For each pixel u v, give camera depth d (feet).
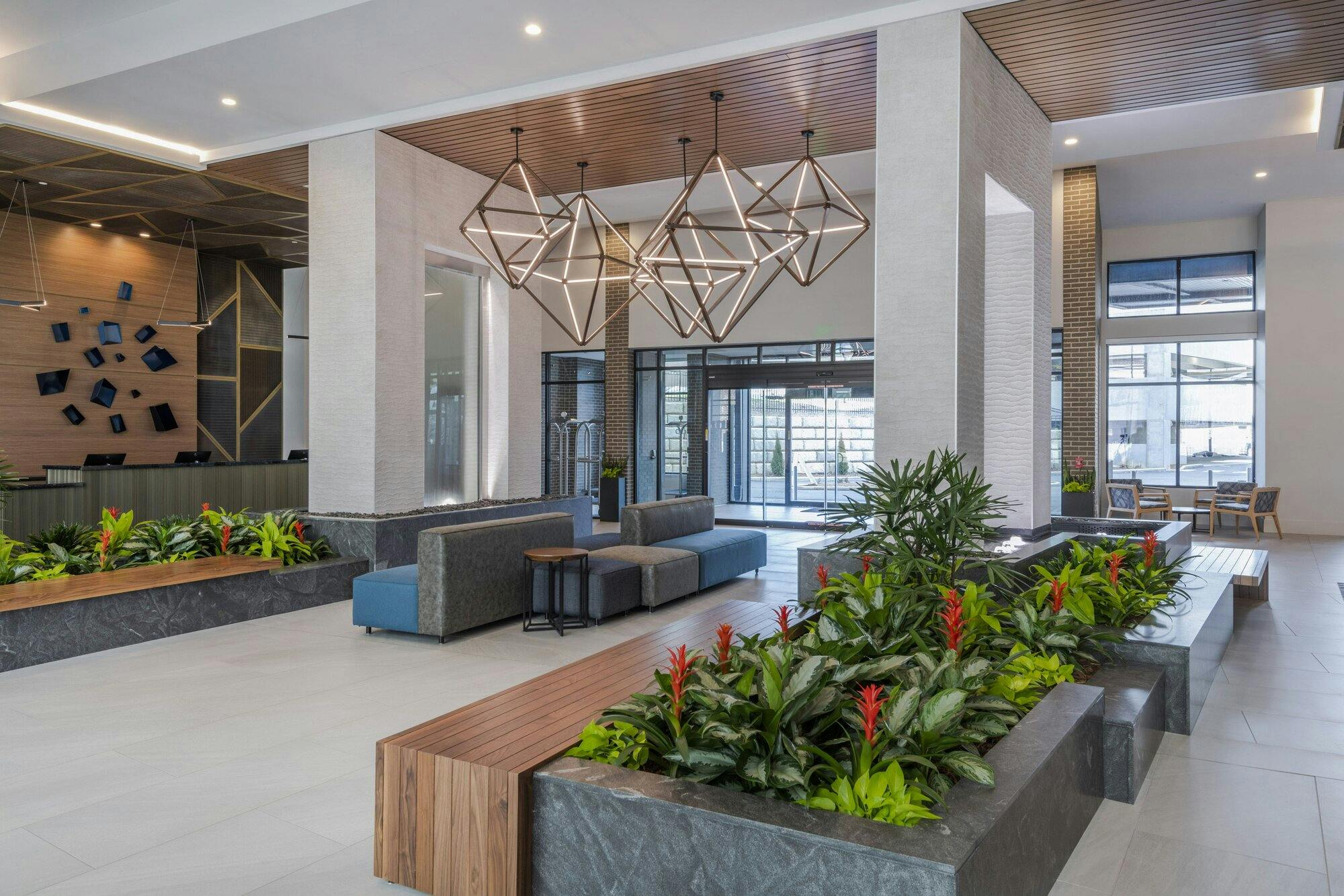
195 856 9.01
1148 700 11.60
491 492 31.42
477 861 7.86
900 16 18.03
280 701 14.38
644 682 11.29
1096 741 10.30
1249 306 43.68
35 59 22.48
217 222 35.60
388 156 25.48
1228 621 19.02
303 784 10.90
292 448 47.80
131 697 14.57
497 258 30.42
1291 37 18.57
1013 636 12.69
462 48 20.17
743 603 17.98
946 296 17.58
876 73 20.79
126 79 21.77
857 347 41.29
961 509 13.84
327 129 25.49
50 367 35.55
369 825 9.77
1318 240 40.50
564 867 7.55
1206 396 45.24
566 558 19.48
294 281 48.21
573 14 18.44
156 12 20.62
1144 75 20.77
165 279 39.81
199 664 16.69
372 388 25.04
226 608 20.30
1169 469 45.85
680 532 27.14
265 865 8.84
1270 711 14.37
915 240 17.89
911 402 17.88
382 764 8.52
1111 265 46.34
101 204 32.48
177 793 10.63
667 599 22.13
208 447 42.16
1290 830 9.88
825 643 9.72
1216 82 21.17
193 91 22.72
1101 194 39.63
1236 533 41.32
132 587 18.33
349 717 13.56
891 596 11.83
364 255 25.14
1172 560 22.49
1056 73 20.68
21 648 16.33
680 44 19.99
